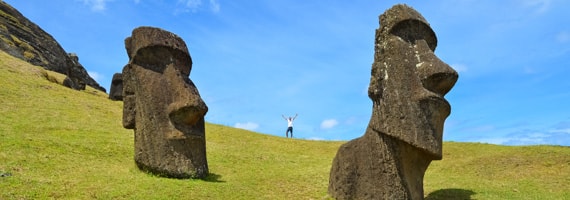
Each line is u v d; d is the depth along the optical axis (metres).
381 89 12.07
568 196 15.15
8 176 12.06
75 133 20.02
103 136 20.38
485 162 20.59
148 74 14.70
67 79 36.94
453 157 22.94
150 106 14.43
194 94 14.54
